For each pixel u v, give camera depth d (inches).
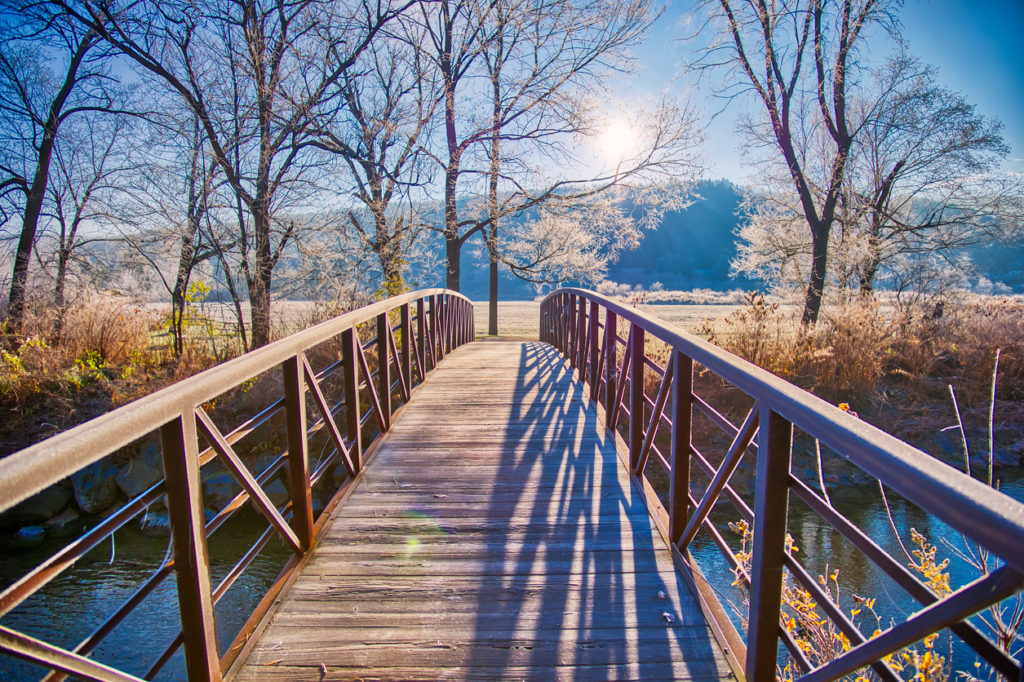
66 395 313.4
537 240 658.8
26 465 40.5
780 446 67.6
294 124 399.5
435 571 104.0
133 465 280.1
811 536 241.8
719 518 268.1
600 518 125.2
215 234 377.7
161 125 367.9
